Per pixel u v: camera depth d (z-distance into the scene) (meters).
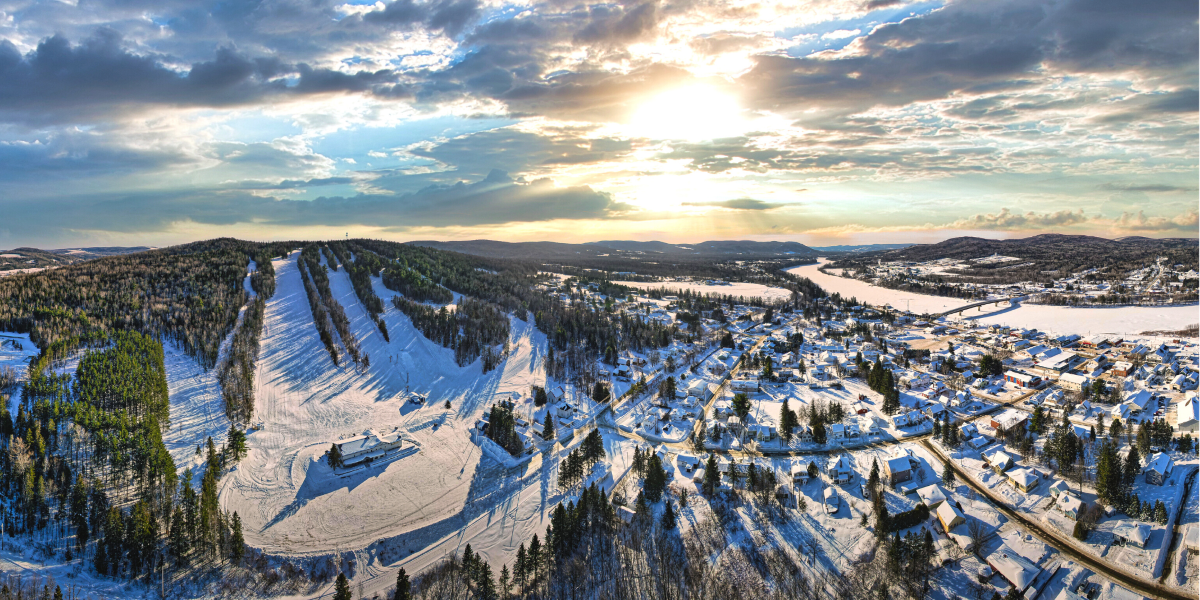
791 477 130.75
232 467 141.75
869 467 134.25
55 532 107.25
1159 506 105.00
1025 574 94.50
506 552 111.56
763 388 198.38
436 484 135.88
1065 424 141.75
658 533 111.88
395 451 151.62
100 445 132.75
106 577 98.94
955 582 97.00
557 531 107.12
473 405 187.50
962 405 173.88
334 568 107.50
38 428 131.75
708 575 100.12
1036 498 118.50
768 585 97.81
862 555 104.25
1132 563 97.12
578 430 167.50
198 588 99.81
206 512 108.25
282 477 138.25
